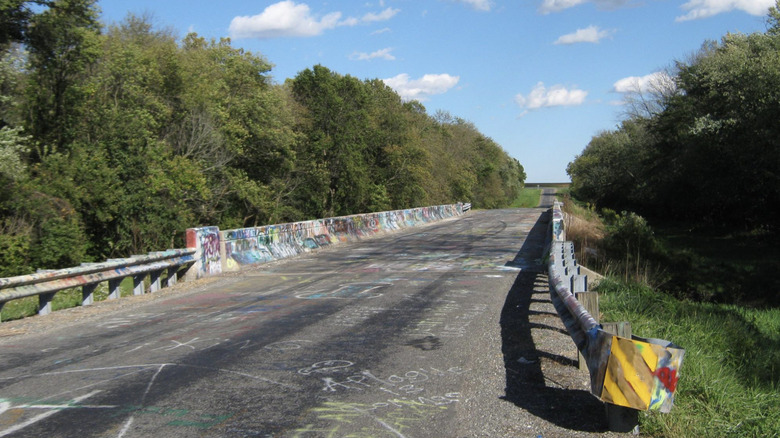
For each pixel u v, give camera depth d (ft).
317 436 15.16
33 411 17.31
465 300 35.40
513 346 24.39
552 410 17.03
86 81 67.92
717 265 76.33
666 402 14.40
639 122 176.86
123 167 64.23
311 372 21.01
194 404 17.71
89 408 17.48
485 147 307.99
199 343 25.91
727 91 101.30
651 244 77.51
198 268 48.55
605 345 14.89
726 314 40.63
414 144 162.09
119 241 63.62
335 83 125.49
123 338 27.50
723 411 16.81
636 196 178.70
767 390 20.68
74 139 64.90
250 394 18.62
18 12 57.62
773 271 72.33
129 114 67.51
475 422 16.17
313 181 119.34
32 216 53.67
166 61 80.38
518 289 39.09
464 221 131.85
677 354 14.43
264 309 34.24
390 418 16.47
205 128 83.05
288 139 102.37
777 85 86.89
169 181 66.80
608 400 14.70
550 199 380.99
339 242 78.48
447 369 21.24
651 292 40.88
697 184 117.80
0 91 59.88
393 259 58.90
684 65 140.56
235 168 98.32
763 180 99.04
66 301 42.04
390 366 21.67
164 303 37.76
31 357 24.17
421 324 28.94
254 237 57.47
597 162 238.27
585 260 62.69
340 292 39.63
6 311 38.81
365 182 131.75
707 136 106.01
